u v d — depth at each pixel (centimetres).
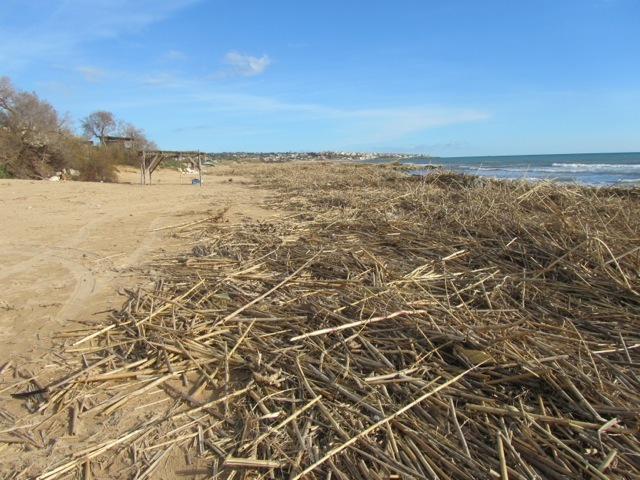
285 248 688
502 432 263
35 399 321
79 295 520
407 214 923
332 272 564
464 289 471
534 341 347
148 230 906
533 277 508
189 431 287
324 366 341
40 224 973
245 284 530
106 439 278
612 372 319
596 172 3256
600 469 229
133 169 3509
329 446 261
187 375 352
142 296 501
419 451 253
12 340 408
